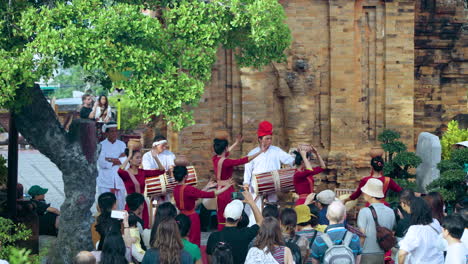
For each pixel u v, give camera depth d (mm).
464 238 10625
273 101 20609
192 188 12078
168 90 12578
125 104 33906
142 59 12352
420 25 23469
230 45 14945
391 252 12773
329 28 20500
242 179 20203
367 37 20844
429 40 23719
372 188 11539
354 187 20406
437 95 23984
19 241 14102
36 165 32469
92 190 14180
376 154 13695
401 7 20703
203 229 17719
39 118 13586
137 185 13484
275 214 10477
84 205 14023
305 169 13555
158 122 23578
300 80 20531
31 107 13430
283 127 20891
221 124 20469
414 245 9852
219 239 10148
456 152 17547
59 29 12539
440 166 16969
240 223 10477
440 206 11844
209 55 13312
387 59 20750
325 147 20828
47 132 13727
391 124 20875
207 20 13406
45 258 14086
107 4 13492
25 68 11609
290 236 9836
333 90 20562
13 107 12680
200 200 17953
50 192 24953
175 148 20250
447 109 24062
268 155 14609
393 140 19375
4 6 12430
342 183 20312
